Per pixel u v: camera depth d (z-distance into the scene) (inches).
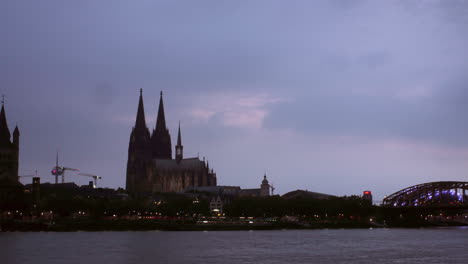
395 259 5580.7
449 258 5669.3
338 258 5634.8
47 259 5378.9
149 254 5846.5
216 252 6102.4
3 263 5103.3
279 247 6756.9
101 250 6200.8
